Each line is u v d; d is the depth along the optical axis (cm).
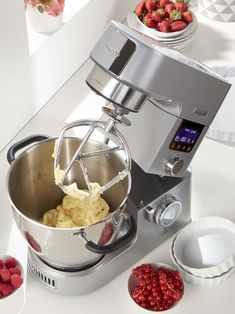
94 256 101
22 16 125
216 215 118
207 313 102
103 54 87
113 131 93
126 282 107
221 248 108
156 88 88
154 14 156
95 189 98
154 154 100
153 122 99
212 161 129
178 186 108
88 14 151
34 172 107
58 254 98
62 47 143
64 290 104
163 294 101
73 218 108
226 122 134
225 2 164
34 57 133
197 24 159
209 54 158
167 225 109
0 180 124
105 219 94
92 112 140
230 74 145
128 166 94
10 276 102
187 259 108
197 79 91
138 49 85
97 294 105
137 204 104
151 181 108
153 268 106
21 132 136
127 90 88
